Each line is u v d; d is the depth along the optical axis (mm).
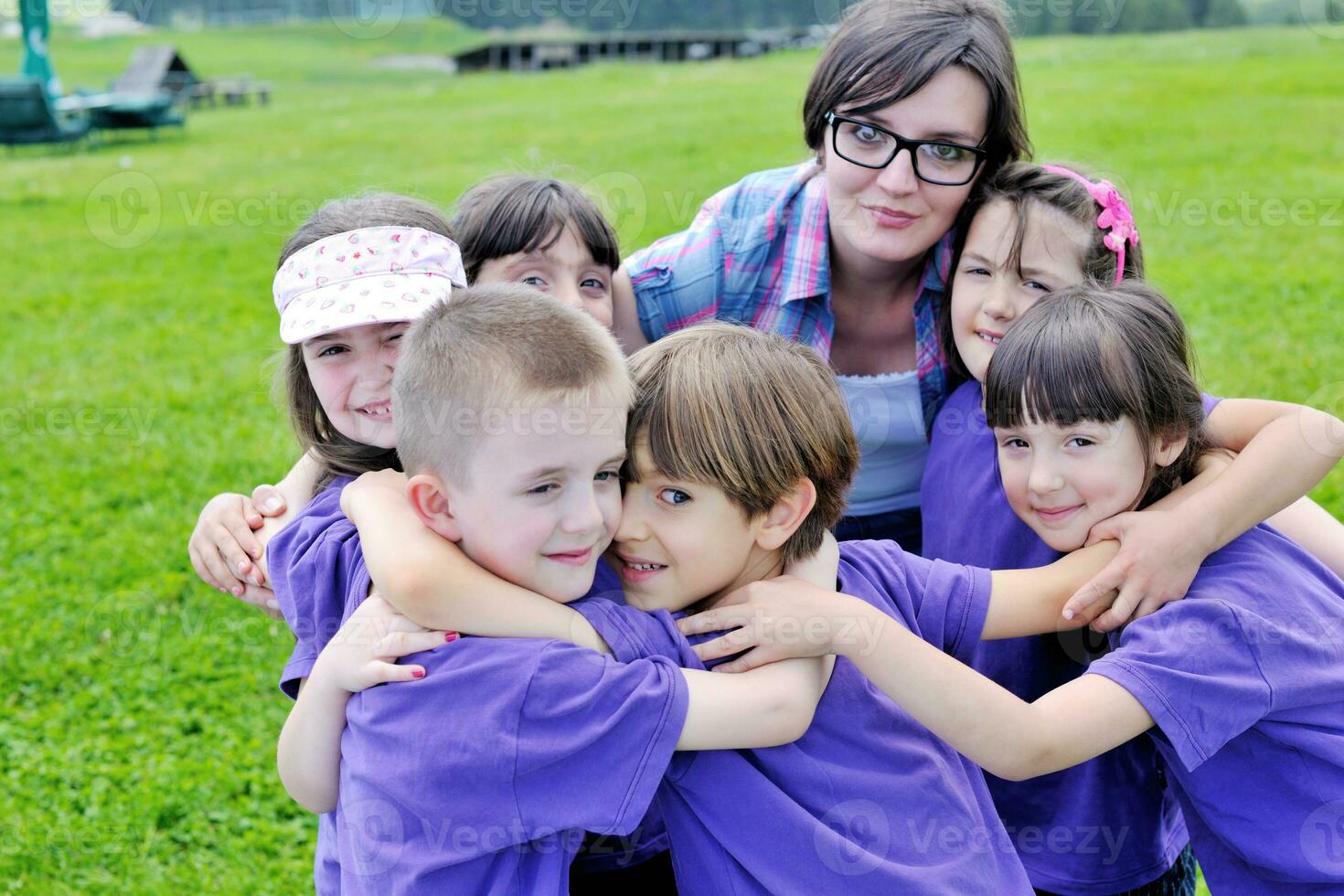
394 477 2084
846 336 3004
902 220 2621
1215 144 11570
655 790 1746
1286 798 2066
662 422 1851
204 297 9266
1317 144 11477
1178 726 1954
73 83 24625
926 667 1854
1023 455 2250
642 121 14633
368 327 2203
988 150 2660
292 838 3619
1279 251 8594
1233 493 2139
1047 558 2404
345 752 1864
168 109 16641
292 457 6211
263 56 29531
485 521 1790
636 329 3008
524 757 1717
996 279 2580
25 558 5324
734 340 1955
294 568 2102
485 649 1772
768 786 1807
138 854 3551
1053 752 1899
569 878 2088
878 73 2521
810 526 2018
